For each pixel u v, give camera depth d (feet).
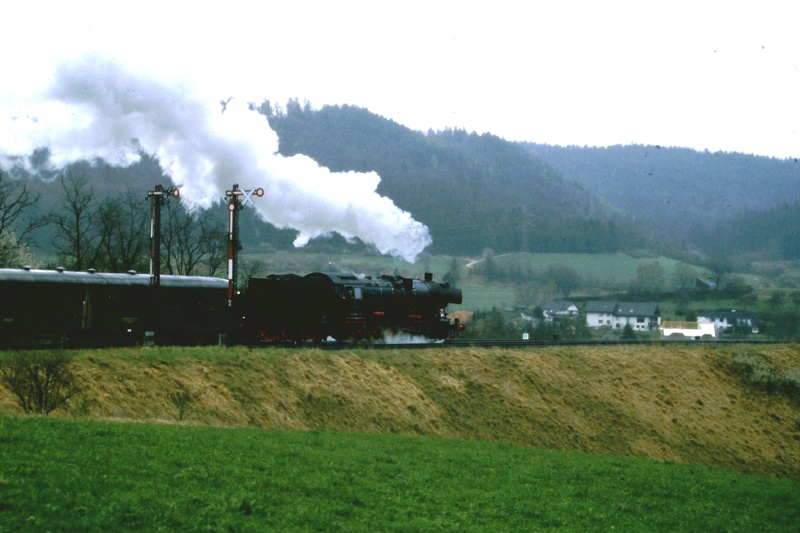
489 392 136.98
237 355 114.32
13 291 124.36
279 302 156.97
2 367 89.97
